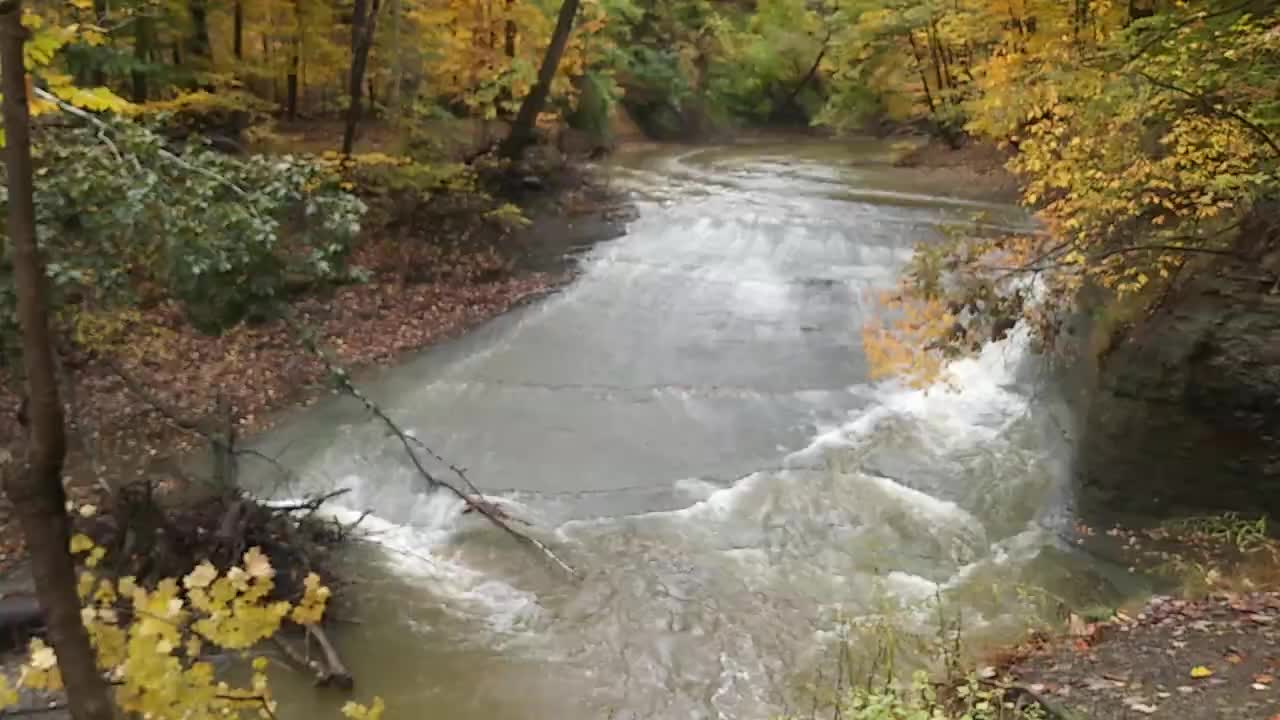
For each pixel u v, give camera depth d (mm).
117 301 7203
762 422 10977
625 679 6395
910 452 10164
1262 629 5672
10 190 1973
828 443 10461
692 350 12953
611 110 29500
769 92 37031
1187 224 7668
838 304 14055
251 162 7008
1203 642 5598
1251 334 7562
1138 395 8297
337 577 7363
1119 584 7363
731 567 7926
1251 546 7238
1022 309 7941
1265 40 6520
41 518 2090
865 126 34312
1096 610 6816
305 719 5812
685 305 14359
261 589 2820
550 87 19641
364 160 14625
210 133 15492
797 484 9469
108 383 10258
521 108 18797
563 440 10445
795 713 5906
